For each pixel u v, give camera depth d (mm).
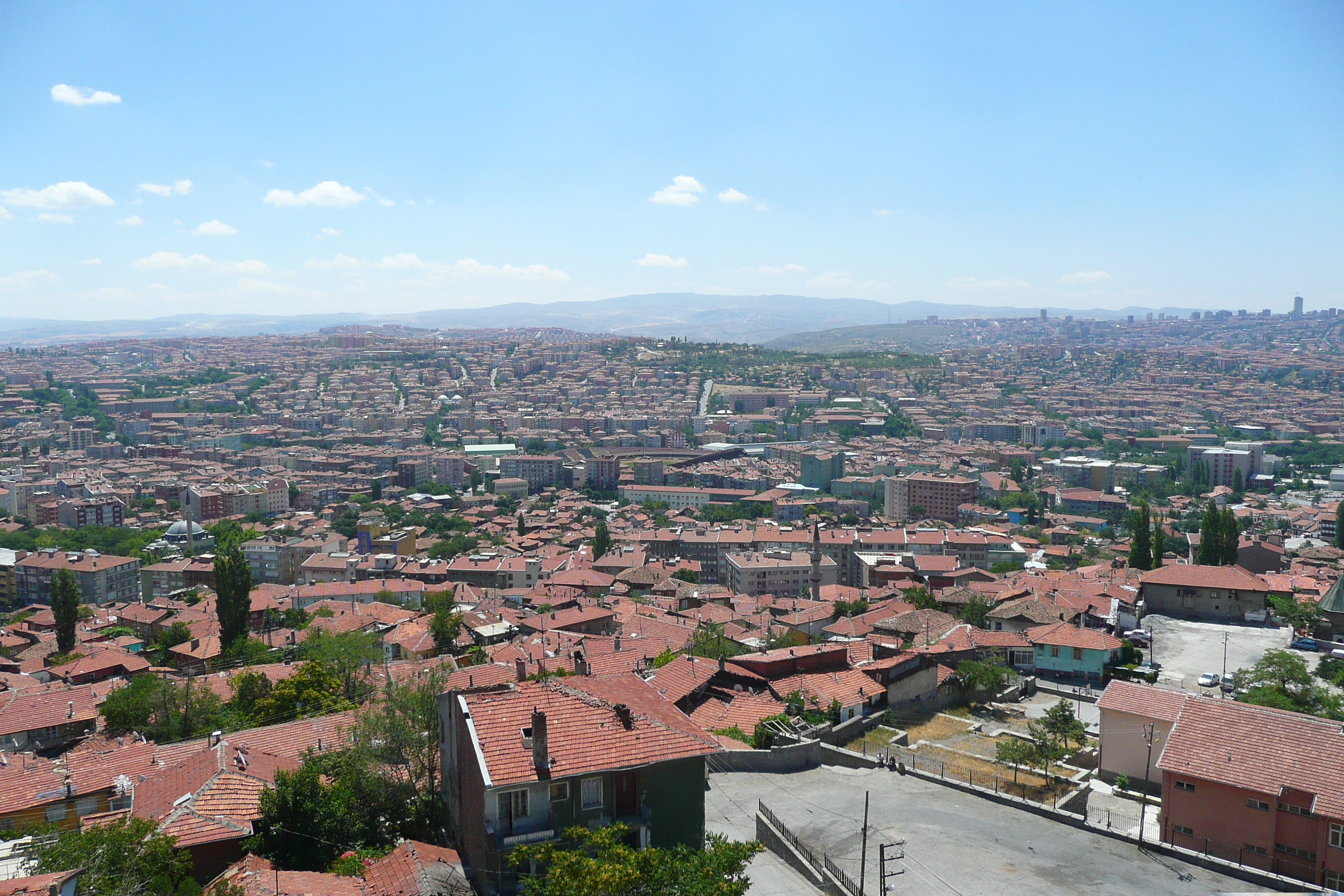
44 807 65438
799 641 128125
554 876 36500
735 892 37469
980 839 58844
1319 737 59625
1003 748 78188
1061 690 104062
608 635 137875
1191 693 86625
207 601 192250
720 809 63188
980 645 112062
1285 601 123312
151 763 71938
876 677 90812
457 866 44438
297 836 51625
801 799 64875
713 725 79875
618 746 45125
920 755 79500
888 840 57875
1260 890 52719
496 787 42000
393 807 54719
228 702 102500
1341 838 55219
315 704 91062
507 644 123500
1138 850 58312
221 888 44219
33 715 94562
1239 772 59281
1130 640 116188
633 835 44625
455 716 48688
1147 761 75750
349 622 157125
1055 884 53000
